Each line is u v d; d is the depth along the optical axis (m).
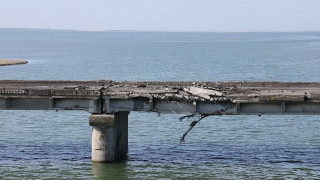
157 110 27.25
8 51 157.75
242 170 27.28
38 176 26.09
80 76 80.56
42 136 35.66
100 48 179.25
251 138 35.31
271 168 27.66
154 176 26.12
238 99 26.62
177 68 94.50
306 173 26.80
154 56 131.38
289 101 26.30
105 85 32.62
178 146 32.53
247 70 89.56
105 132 27.42
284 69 90.12
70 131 37.38
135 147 32.06
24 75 80.94
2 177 25.94
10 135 36.06
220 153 30.86
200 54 140.62
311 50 160.25
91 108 27.27
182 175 26.33
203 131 37.31
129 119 41.31
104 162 27.86
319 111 26.53
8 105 27.59
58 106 27.55
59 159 29.14
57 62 109.69
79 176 26.05
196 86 31.78
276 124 40.03
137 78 77.06
